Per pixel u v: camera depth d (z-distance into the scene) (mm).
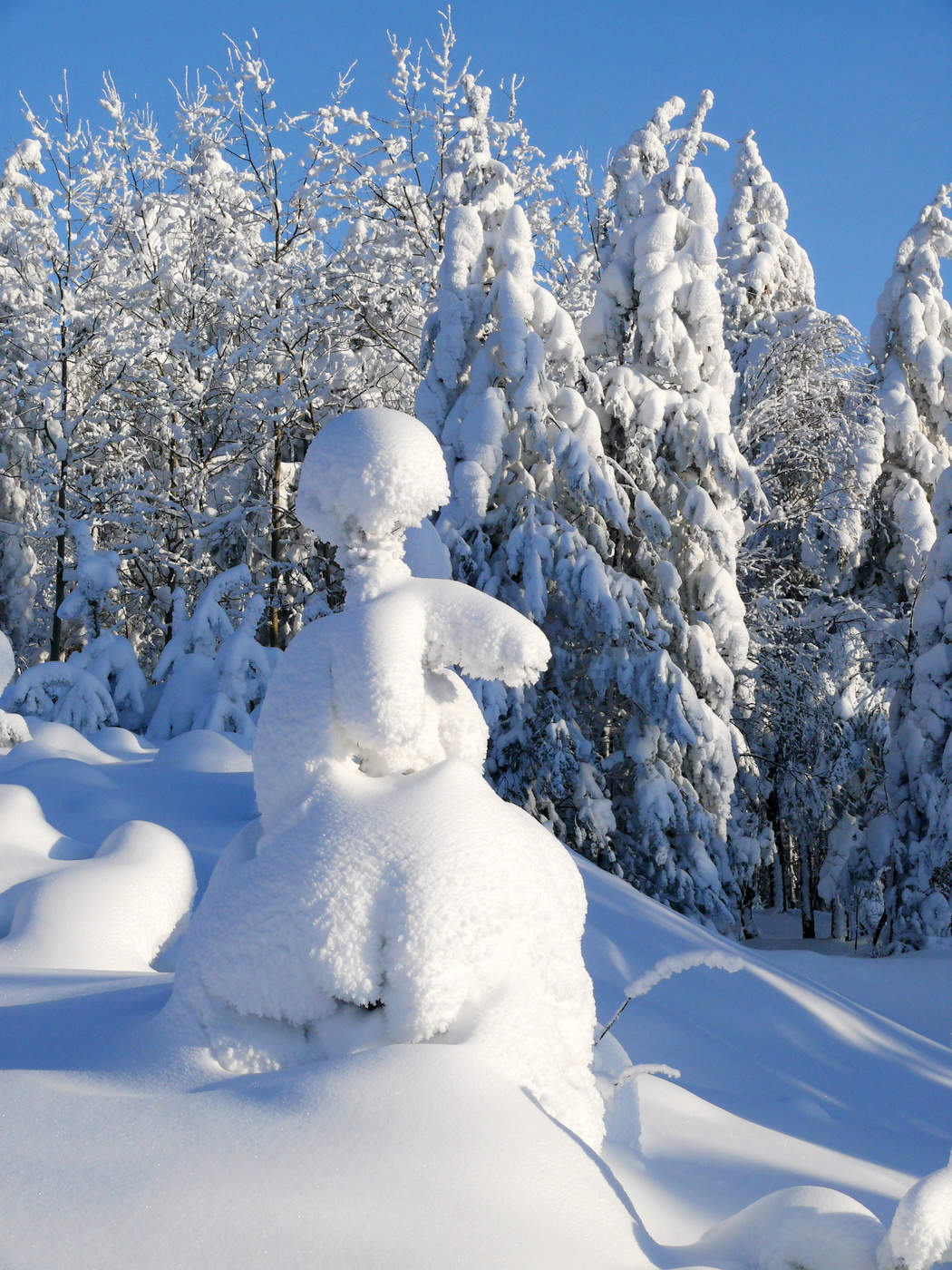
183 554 23203
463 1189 2168
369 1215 2037
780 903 29516
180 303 23906
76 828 8086
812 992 8992
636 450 16844
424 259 23828
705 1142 4418
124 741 13109
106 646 16859
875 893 21688
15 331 23906
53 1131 2266
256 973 2758
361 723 3021
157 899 5125
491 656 3092
